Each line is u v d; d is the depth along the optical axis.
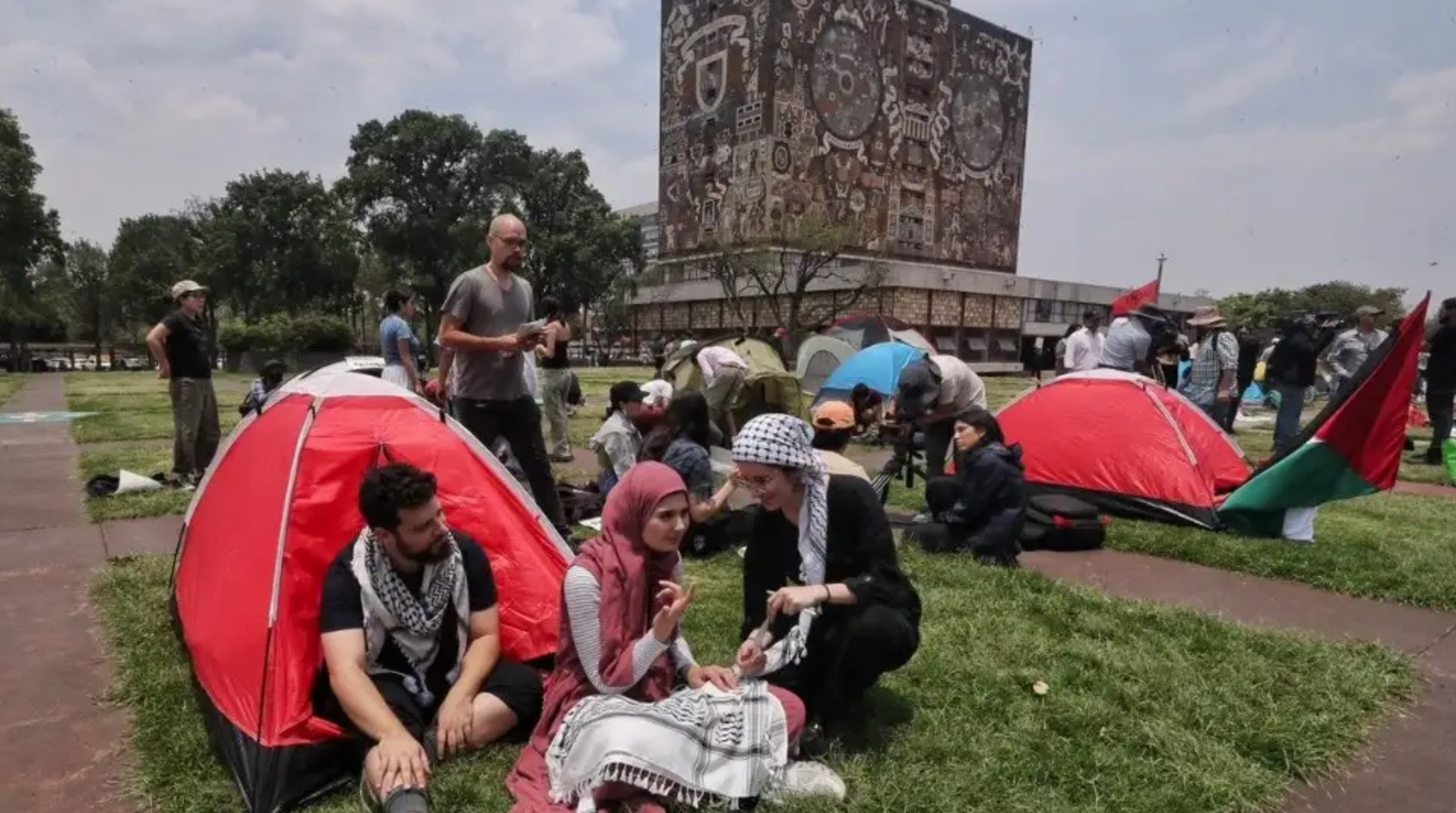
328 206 46.72
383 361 8.66
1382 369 5.98
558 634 3.35
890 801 2.72
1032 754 3.06
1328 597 5.18
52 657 3.94
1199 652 4.11
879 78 52.00
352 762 2.85
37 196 37.44
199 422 8.16
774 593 2.89
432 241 43.53
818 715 3.16
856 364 13.05
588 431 12.90
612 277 49.00
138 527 6.48
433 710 3.02
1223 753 3.07
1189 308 61.34
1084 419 7.44
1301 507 6.26
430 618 2.96
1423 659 4.17
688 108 53.34
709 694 2.78
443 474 3.57
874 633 2.98
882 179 52.75
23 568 5.36
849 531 3.08
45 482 8.47
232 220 45.25
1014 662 3.90
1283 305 58.12
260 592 3.09
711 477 5.78
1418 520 7.29
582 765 2.51
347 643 2.83
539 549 3.69
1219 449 7.33
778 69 46.84
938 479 6.11
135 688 3.53
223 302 51.72
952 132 57.28
